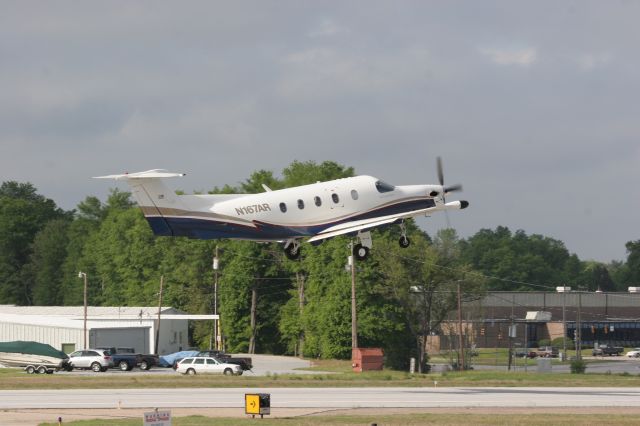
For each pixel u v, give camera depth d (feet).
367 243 638.53
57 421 537.65
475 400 642.63
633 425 505.25
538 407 598.75
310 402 629.10
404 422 514.68
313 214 619.67
